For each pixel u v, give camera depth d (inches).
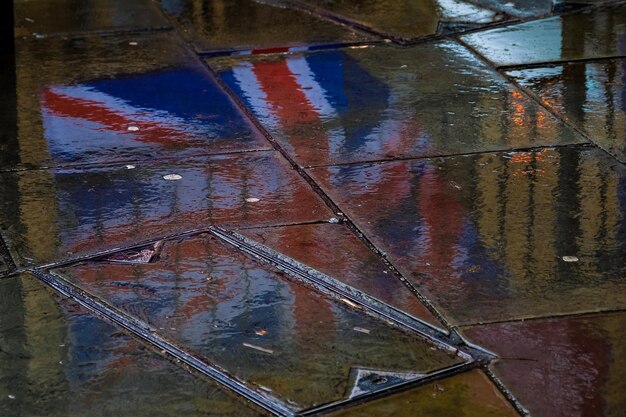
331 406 183.8
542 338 206.4
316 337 207.2
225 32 420.8
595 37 413.1
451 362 198.4
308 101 345.1
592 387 189.6
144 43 404.8
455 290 225.9
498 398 186.4
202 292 224.7
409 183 282.0
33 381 191.3
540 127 323.0
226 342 205.0
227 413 181.6
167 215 262.5
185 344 204.4
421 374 194.1
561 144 309.9
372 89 356.8
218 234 252.2
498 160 297.6
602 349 202.2
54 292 224.2
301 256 241.4
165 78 366.3
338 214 263.7
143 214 262.7
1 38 400.8
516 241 248.2
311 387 189.8
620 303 219.9
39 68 373.1
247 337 206.8
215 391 188.5
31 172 286.8
